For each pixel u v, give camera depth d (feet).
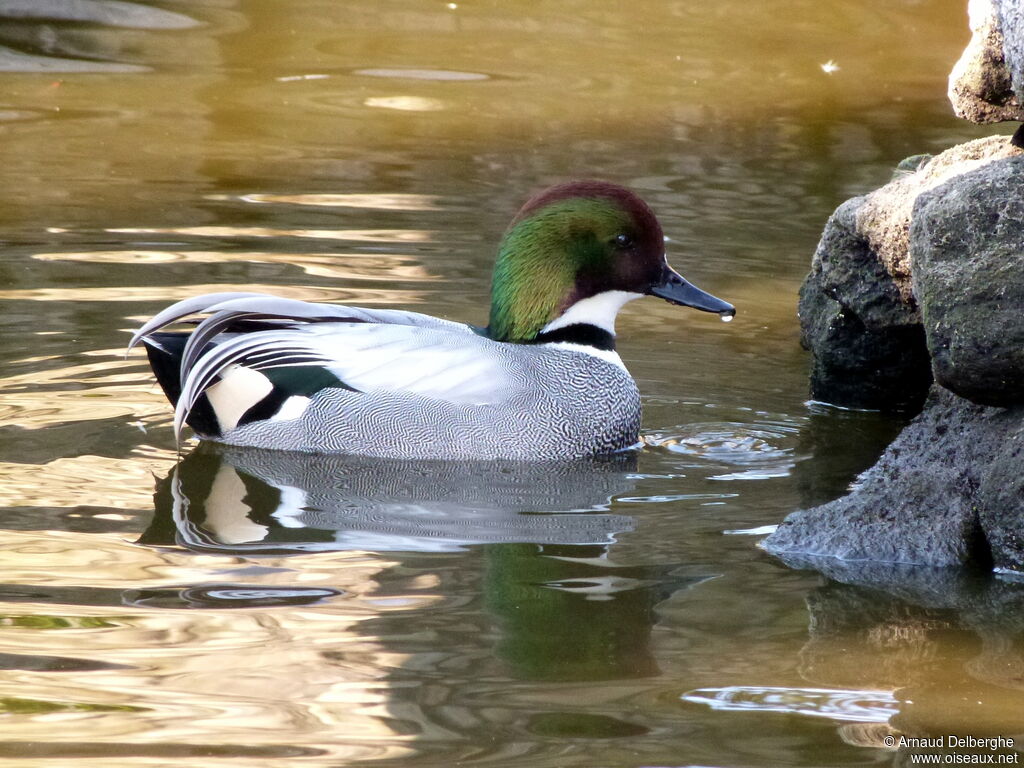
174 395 35.50
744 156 63.46
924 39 88.79
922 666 23.27
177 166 59.00
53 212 52.29
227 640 23.43
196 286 45.16
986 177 29.58
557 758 19.83
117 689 21.53
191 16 86.74
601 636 24.09
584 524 30.14
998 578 27.71
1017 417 30.09
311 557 27.58
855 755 20.07
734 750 20.18
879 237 37.29
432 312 43.62
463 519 30.30
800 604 25.95
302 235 50.83
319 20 87.51
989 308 28.71
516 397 34.94
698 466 34.50
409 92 73.15
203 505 30.58
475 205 54.95
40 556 27.04
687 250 50.83
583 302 37.04
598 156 62.64
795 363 42.78
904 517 29.19
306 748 19.88
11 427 34.86
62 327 41.65
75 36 80.79
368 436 34.55
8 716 20.62
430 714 21.02
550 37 86.38
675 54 83.56
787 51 85.20
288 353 34.94
